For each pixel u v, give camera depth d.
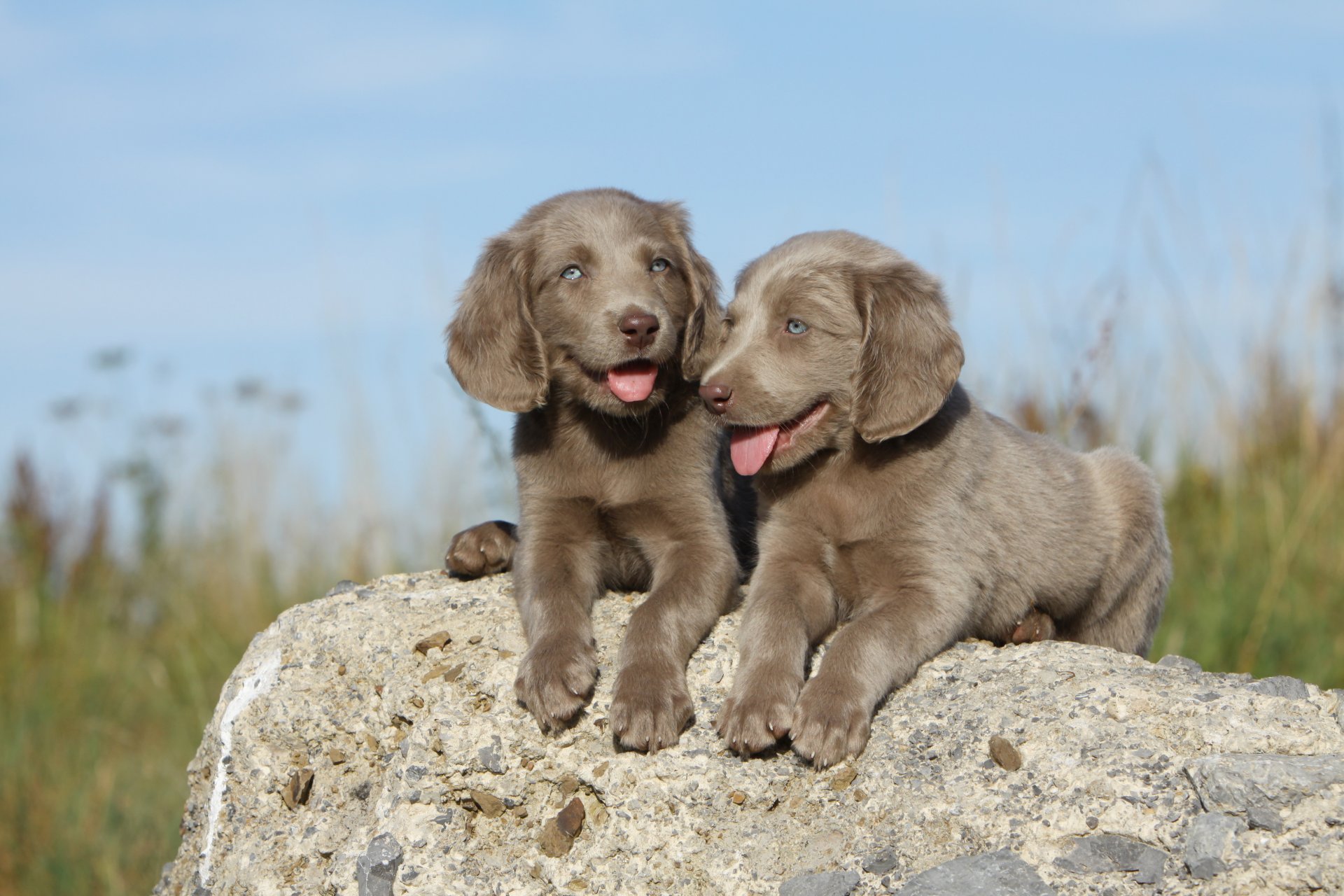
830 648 5.23
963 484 5.80
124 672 12.59
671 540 6.29
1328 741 4.46
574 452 6.28
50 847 9.04
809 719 4.85
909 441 5.79
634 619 5.50
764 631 5.27
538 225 6.71
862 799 4.82
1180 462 11.30
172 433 14.64
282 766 5.66
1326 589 9.75
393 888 4.98
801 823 4.83
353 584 6.48
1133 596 6.92
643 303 6.20
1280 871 4.12
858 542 5.75
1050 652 5.31
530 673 5.11
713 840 4.84
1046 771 4.61
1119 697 4.75
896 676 5.15
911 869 4.60
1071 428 9.87
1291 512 10.55
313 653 5.72
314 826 5.50
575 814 4.96
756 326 5.97
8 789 9.83
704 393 5.89
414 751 5.14
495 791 5.07
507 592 6.02
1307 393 11.37
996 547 5.98
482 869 5.00
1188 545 10.55
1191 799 4.39
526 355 6.48
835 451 5.95
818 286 5.91
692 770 4.92
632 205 6.78
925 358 5.74
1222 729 4.53
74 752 10.83
